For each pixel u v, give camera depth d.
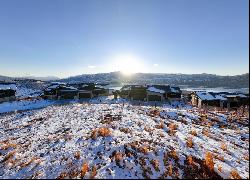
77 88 78.12
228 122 36.69
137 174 12.16
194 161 15.09
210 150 19.12
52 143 18.00
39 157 15.38
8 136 24.64
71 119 28.50
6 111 47.06
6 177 13.07
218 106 59.38
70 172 12.47
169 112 36.44
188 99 72.25
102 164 13.03
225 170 15.12
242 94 64.56
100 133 18.23
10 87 68.00
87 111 33.41
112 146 15.38
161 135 20.42
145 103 62.03
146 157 14.13
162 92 68.81
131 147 15.30
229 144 23.20
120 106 39.41
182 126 27.22
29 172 13.30
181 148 17.64
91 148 15.49
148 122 26.12
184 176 12.76
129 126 22.44
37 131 24.66
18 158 15.88
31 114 37.91
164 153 15.23
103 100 68.94
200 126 30.02
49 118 31.55
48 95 72.69
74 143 17.09
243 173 15.63
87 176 11.88
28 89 123.25
